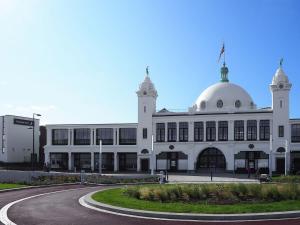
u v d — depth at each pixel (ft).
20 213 66.64
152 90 247.29
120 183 144.87
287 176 156.56
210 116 236.43
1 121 271.90
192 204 69.82
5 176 153.28
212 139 235.81
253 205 66.54
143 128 246.88
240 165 229.45
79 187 127.34
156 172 236.84
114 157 252.01
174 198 77.25
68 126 259.60
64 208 72.18
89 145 256.52
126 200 76.23
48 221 58.54
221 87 255.91
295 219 57.67
